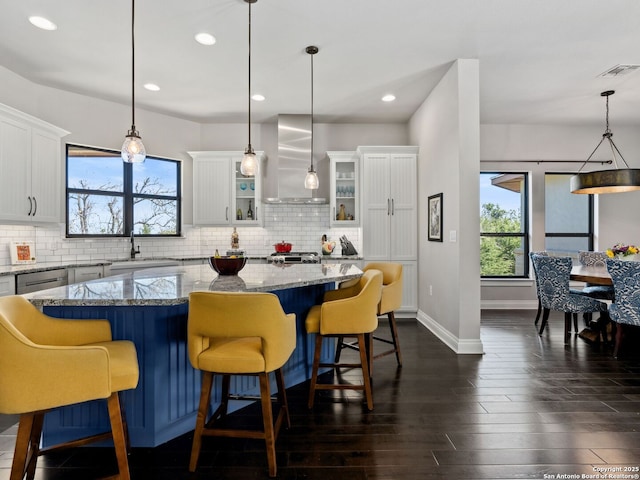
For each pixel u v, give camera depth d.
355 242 5.46
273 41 3.12
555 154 5.46
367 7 2.64
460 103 3.41
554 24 2.85
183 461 1.78
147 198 4.93
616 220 5.48
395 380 2.77
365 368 2.31
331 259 4.83
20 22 2.82
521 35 3.01
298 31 2.96
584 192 4.00
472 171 3.41
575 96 4.36
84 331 1.71
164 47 3.21
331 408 2.32
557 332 4.13
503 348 3.55
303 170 5.01
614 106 4.71
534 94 4.31
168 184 5.13
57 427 1.89
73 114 4.23
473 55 3.35
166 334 1.93
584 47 3.21
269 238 5.48
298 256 4.86
